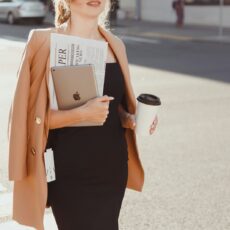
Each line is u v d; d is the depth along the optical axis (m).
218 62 15.64
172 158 6.33
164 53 18.09
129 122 2.82
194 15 29.44
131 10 34.12
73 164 2.58
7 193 5.08
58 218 2.68
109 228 2.64
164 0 31.45
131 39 22.92
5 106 8.94
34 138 2.55
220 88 11.27
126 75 2.74
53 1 2.81
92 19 2.68
